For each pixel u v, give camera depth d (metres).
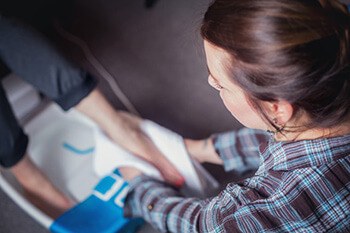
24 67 1.03
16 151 0.99
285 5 0.43
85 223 1.00
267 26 0.43
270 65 0.43
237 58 0.45
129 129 1.09
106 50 1.59
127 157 1.03
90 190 1.17
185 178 1.07
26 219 1.15
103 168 1.07
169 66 1.52
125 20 1.68
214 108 1.39
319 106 0.47
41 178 1.06
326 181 0.51
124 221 1.01
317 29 0.43
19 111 1.23
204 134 1.33
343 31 0.44
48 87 1.04
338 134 0.51
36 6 1.66
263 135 0.95
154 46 1.58
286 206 0.53
